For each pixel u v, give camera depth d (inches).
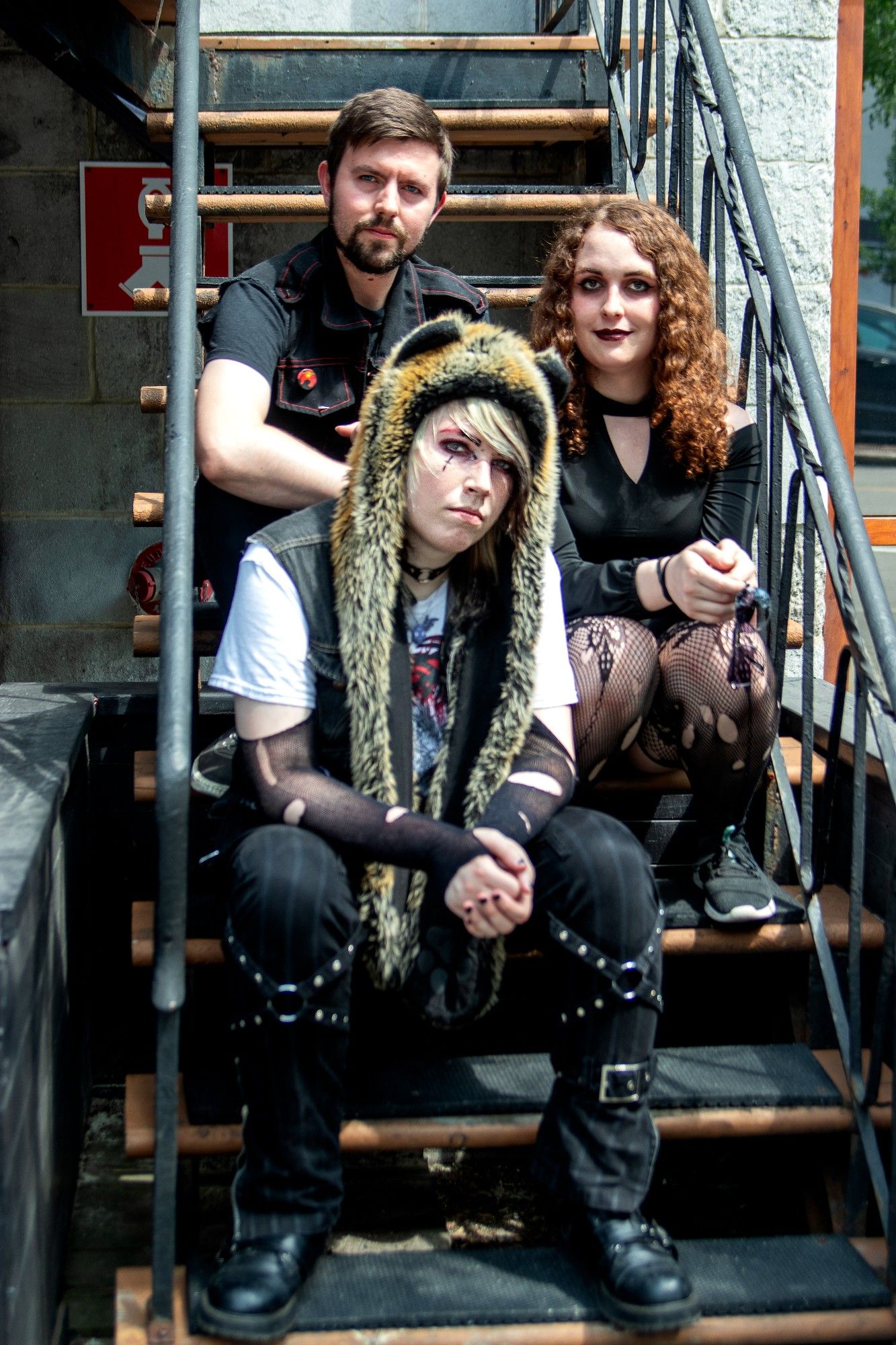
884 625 80.4
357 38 141.1
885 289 171.5
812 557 93.9
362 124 98.2
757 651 86.3
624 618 89.7
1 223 160.9
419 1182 97.0
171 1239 69.3
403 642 78.8
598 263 94.4
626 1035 72.9
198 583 114.0
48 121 159.3
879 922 93.5
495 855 70.6
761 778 93.6
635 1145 73.6
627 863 73.5
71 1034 95.0
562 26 161.3
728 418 99.0
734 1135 82.6
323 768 78.1
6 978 62.8
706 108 112.9
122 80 143.1
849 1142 87.1
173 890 67.7
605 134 141.6
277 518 97.4
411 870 72.9
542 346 98.3
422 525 76.0
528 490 77.0
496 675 79.4
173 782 67.4
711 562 83.9
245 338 97.7
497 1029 99.2
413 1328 70.4
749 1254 78.0
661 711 91.0
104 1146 104.5
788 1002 95.9
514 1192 99.0
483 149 165.9
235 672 76.0
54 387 164.2
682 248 95.7
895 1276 74.6
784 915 92.4
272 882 70.0
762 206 102.4
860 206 168.4
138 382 164.4
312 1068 70.5
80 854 104.2
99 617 168.4
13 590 167.6
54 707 113.2
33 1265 71.7
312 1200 71.1
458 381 73.9
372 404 76.0
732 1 152.5
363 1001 83.1
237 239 163.5
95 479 165.9
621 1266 70.7
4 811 80.0
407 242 100.8
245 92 140.8
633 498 97.5
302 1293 71.9
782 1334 72.2
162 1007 67.3
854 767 84.8
